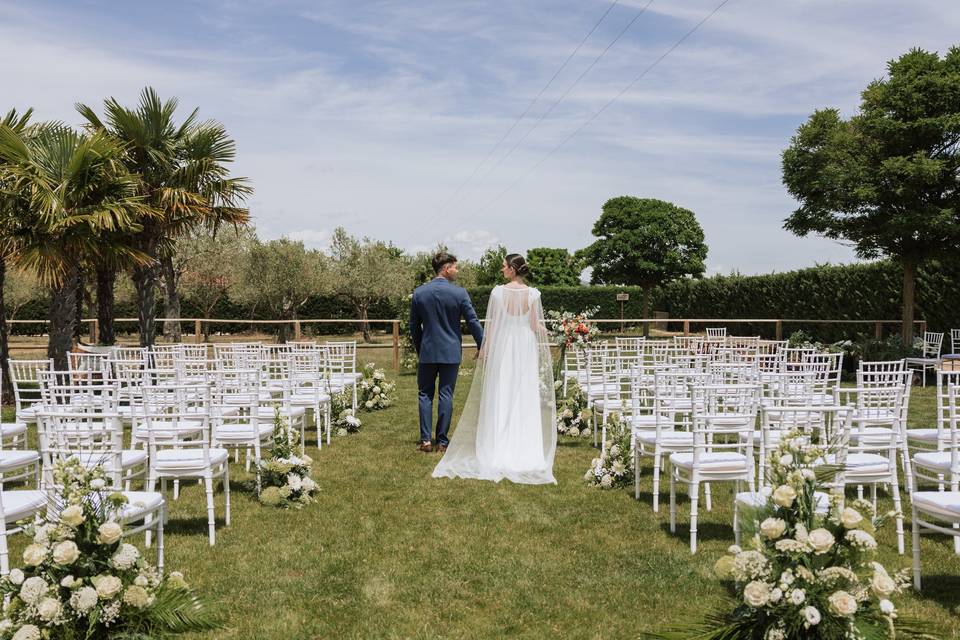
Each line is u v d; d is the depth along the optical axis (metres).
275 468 5.29
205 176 10.68
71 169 9.05
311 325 27.72
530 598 3.62
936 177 13.11
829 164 14.05
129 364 6.65
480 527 4.75
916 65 13.48
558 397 8.60
